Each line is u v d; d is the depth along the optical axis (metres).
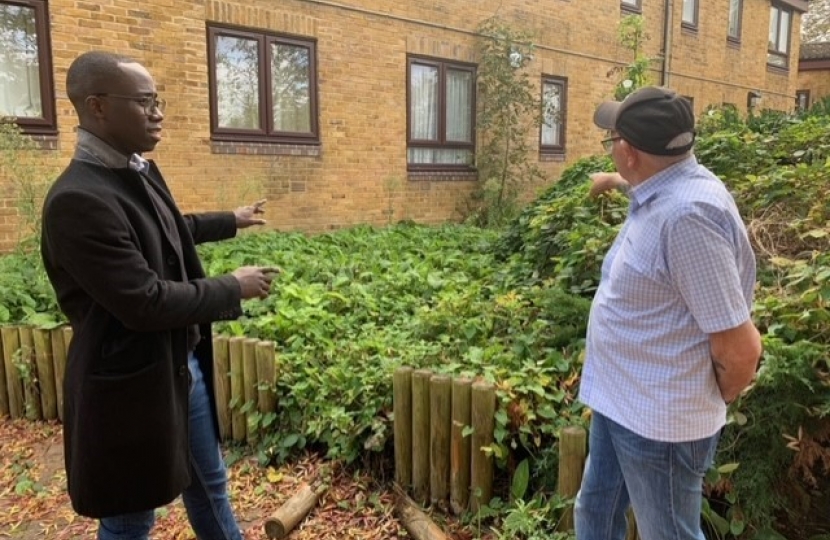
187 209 7.51
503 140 11.02
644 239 1.74
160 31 7.12
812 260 3.23
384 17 9.26
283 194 8.38
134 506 1.99
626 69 10.58
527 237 5.20
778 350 2.43
